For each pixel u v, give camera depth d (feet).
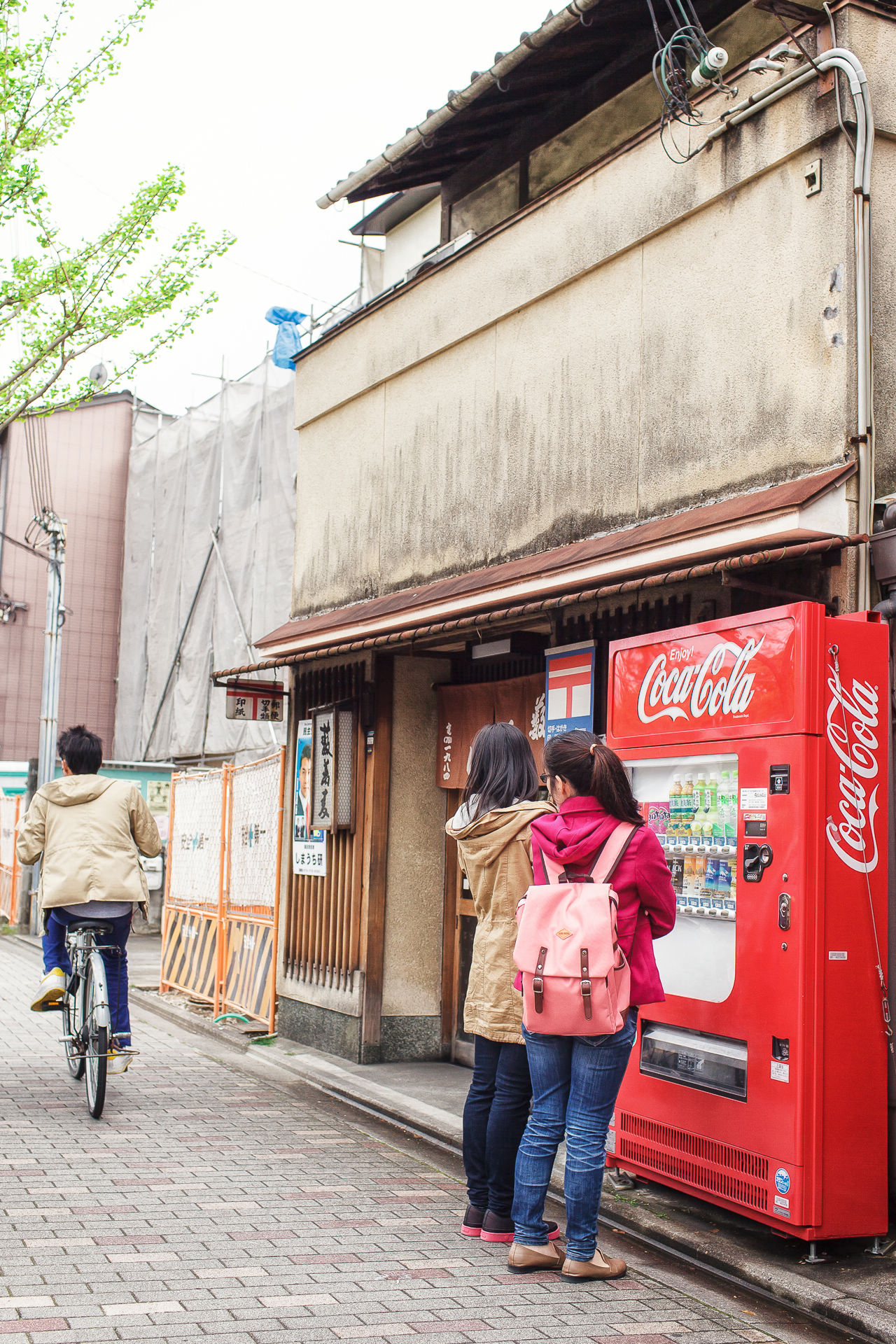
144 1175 16.65
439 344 26.23
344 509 30.25
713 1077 14.78
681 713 15.97
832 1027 13.55
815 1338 12.05
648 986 13.37
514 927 14.42
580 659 20.21
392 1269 13.29
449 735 26.84
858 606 15.33
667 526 17.71
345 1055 26.61
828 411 16.19
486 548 24.20
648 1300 12.85
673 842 16.08
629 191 20.53
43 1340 10.71
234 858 32.01
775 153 17.33
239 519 59.00
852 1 16.47
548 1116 13.48
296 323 50.03
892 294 16.47
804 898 13.56
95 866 20.97
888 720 14.35
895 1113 14.60
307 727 29.09
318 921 28.48
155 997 35.06
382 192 31.24
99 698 75.97
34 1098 21.35
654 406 19.69
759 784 14.37
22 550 74.79
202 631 62.39
